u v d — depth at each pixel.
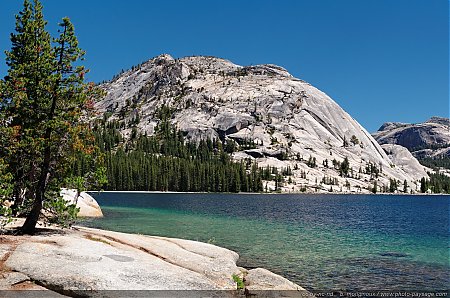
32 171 26.38
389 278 24.27
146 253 21.83
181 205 94.62
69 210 26.39
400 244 38.47
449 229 53.53
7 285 14.69
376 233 47.78
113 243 23.42
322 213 81.81
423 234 47.38
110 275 16.17
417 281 23.66
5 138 25.11
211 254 25.59
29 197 26.48
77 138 25.72
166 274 17.64
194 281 17.61
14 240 20.81
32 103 25.64
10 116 26.31
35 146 24.55
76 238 22.86
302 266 26.94
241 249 32.62
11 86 25.52
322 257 30.25
